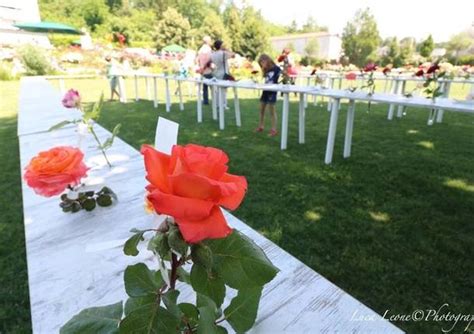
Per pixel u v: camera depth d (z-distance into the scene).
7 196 2.81
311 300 0.61
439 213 2.38
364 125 5.61
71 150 0.86
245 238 0.37
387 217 2.32
